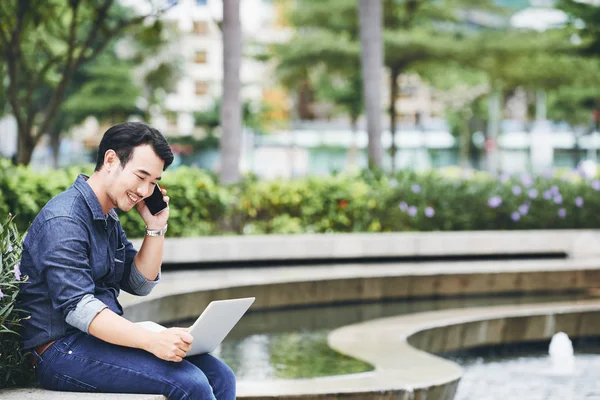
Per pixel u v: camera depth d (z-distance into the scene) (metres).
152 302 7.16
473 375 6.83
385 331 7.39
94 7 12.51
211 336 3.64
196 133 44.50
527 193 13.23
